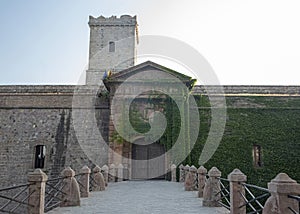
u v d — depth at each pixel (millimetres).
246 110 23234
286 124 22594
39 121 22734
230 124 22734
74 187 9453
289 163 21344
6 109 22922
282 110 23109
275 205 4762
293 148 21797
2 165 21547
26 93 23328
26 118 22766
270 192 4992
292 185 4699
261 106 23312
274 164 21359
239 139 22219
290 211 4633
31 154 21844
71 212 8211
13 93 23328
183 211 8266
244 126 22641
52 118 22859
